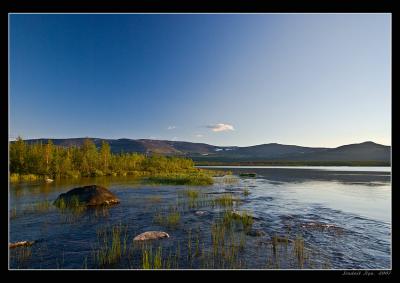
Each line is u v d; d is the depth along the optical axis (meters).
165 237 16.12
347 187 44.69
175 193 35.75
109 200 27.09
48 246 14.49
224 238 16.06
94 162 81.44
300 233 17.16
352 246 14.77
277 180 61.00
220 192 37.59
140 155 109.00
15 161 61.56
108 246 14.51
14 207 24.77
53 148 76.12
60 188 40.94
